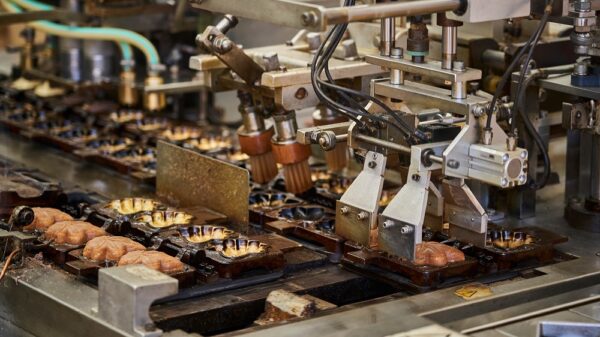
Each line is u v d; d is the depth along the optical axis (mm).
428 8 1997
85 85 3680
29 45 3955
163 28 3795
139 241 2398
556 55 2795
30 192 2688
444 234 2377
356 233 2312
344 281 2283
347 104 2623
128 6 3719
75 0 3756
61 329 2088
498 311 2100
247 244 2355
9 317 2248
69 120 3467
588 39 2359
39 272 2242
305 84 2516
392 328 1942
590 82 2477
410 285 2219
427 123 2158
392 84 2211
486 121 2059
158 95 3596
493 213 2648
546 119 2648
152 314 2074
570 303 2143
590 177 2582
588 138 2641
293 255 2375
